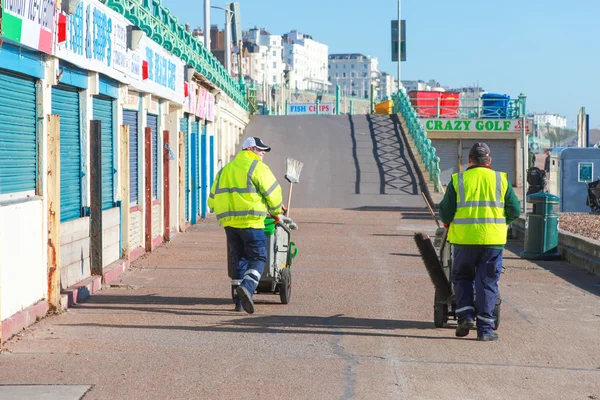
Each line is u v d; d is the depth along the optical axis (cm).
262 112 9475
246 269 1308
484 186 1112
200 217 3272
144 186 2080
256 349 1039
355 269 1853
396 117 5491
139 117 2069
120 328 1156
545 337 1152
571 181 3628
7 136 1115
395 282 1659
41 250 1216
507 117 5681
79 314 1258
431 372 942
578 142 4506
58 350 1009
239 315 1282
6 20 1007
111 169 1784
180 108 2645
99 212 1523
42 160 1226
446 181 5591
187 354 1005
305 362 974
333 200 3928
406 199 3972
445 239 1202
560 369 973
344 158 4562
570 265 1992
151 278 1667
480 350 1062
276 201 1291
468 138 5547
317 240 2491
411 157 4628
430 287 1598
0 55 1048
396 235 2666
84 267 1492
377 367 959
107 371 914
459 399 839
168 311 1305
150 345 1052
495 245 1109
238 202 1279
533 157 5503
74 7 1297
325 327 1191
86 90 1518
